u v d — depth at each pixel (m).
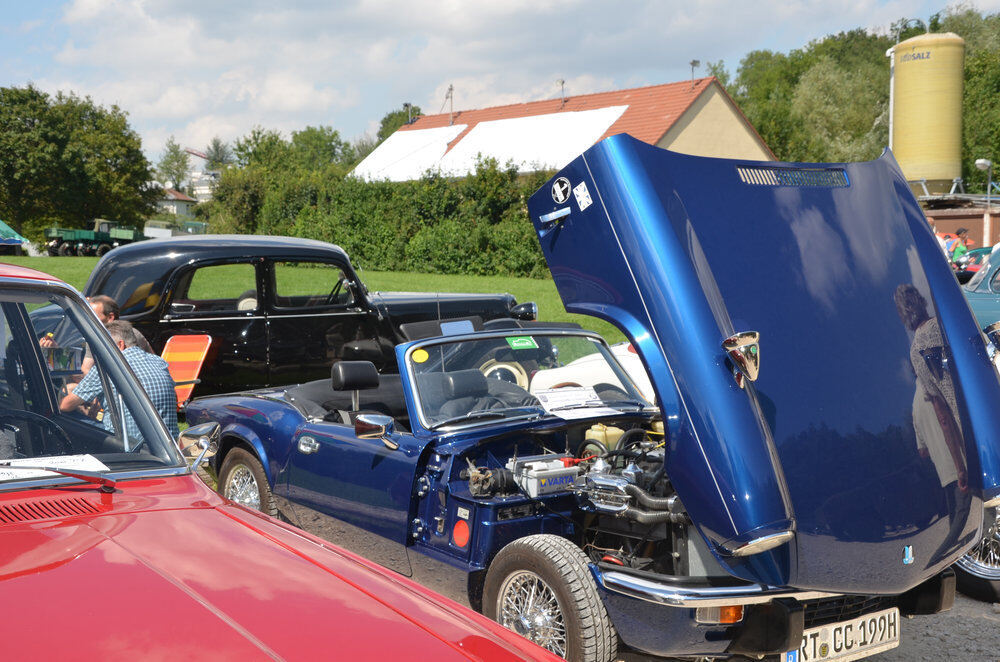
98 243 57.72
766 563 3.49
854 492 3.57
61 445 2.69
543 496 4.32
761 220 4.01
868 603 3.93
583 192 4.02
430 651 1.82
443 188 42.22
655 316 3.72
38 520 2.23
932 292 4.26
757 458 3.46
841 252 4.09
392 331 10.97
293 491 5.48
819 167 4.32
